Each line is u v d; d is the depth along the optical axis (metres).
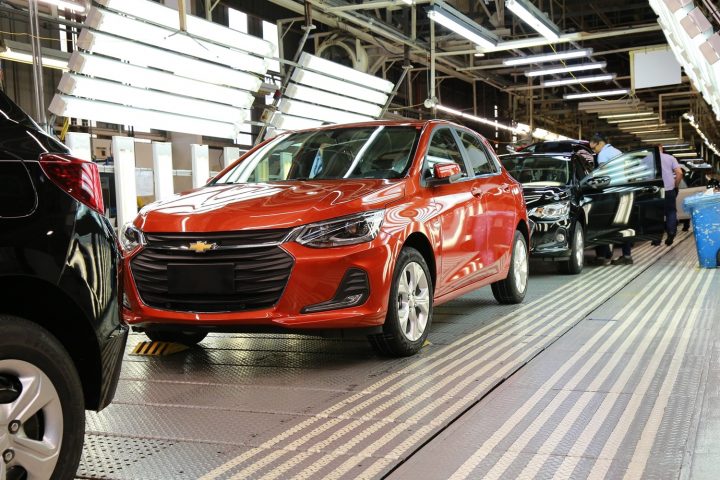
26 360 2.18
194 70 8.66
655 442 2.96
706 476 2.57
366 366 4.41
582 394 3.68
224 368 4.44
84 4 8.38
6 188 2.19
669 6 4.92
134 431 3.25
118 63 7.71
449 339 5.12
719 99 8.30
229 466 2.80
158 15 7.84
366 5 11.19
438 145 5.36
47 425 2.24
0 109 2.29
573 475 2.65
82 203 2.38
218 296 4.18
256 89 9.85
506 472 2.70
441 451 2.94
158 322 4.30
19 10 8.73
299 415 3.44
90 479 2.69
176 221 4.29
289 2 12.19
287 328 4.06
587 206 9.07
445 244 5.02
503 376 4.06
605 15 18.86
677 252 11.52
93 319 2.38
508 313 6.15
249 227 4.11
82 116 7.59
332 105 11.30
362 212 4.27
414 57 15.40
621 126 31.03
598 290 7.43
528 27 16.58
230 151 9.62
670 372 4.05
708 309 6.07
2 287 2.30
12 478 2.16
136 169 8.09
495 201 5.95
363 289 4.20
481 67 17.20
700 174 17.41
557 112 26.52
